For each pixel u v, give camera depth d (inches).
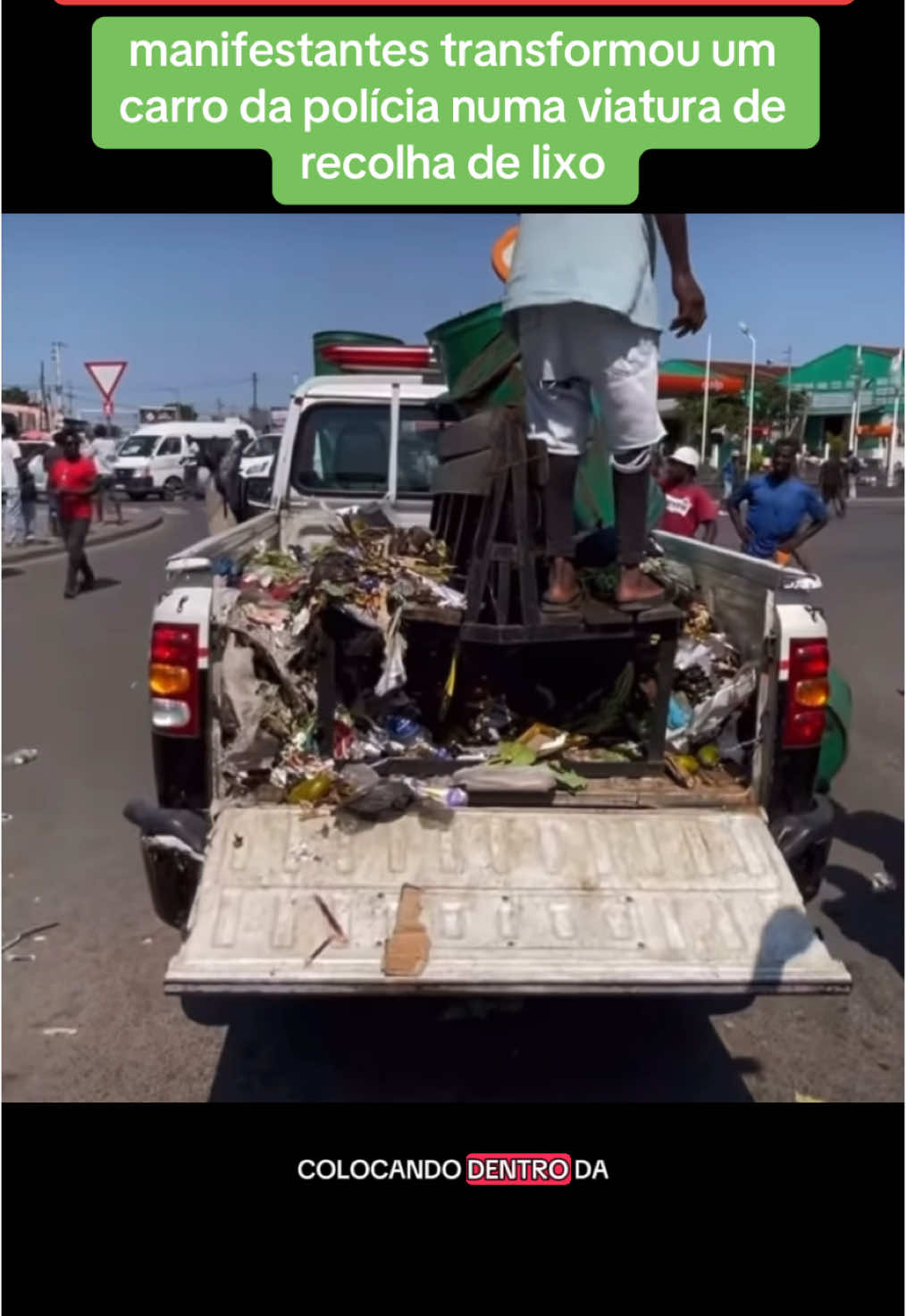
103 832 231.1
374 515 221.1
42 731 302.5
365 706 154.5
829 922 191.2
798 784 142.5
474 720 159.0
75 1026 160.2
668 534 210.4
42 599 531.8
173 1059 153.3
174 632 137.6
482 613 153.3
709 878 133.5
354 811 137.7
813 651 140.2
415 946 124.3
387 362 295.9
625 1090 147.7
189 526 994.1
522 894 130.4
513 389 173.0
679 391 1626.5
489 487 149.4
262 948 123.7
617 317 137.8
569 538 148.2
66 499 529.3
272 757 143.8
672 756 149.9
